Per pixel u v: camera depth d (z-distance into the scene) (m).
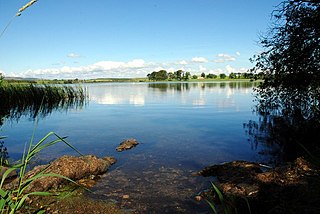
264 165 6.53
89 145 9.02
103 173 6.22
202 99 27.34
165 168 6.55
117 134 10.85
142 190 5.20
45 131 11.68
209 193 4.96
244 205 4.29
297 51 10.16
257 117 14.62
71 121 14.48
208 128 11.84
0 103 18.66
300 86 10.80
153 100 27.48
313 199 3.72
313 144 7.96
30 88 22.19
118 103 24.97
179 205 4.57
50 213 4.18
